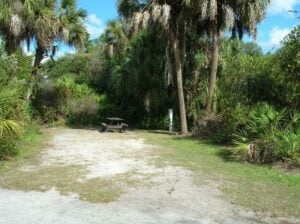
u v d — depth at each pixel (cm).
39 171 988
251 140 1193
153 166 1066
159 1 1848
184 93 2088
